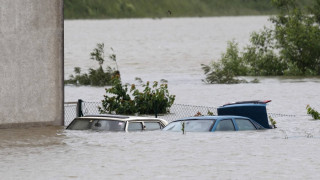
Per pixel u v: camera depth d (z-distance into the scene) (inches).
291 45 6432.1
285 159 1800.0
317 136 2246.6
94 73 5664.4
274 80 5935.0
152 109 3353.8
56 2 2620.6
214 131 2217.0
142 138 2122.3
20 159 1818.4
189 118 2303.2
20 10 2556.6
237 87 5260.8
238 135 2185.0
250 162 1758.1
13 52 2549.2
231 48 6574.8
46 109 2615.7
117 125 2247.8
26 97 2573.8
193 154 1868.8
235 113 2465.6
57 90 2635.3
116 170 1664.6
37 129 2481.5
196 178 1571.1
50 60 2620.6
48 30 2613.2
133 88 3353.8
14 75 2554.1
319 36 6338.6
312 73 6427.2
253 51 6560.0
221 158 1812.3
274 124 2554.1
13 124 2541.8
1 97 2529.5
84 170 1667.1
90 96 4638.3
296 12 6358.3
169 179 1562.5
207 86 5433.1
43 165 1732.3
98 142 2070.6
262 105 2463.1
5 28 2532.0
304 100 4205.2
